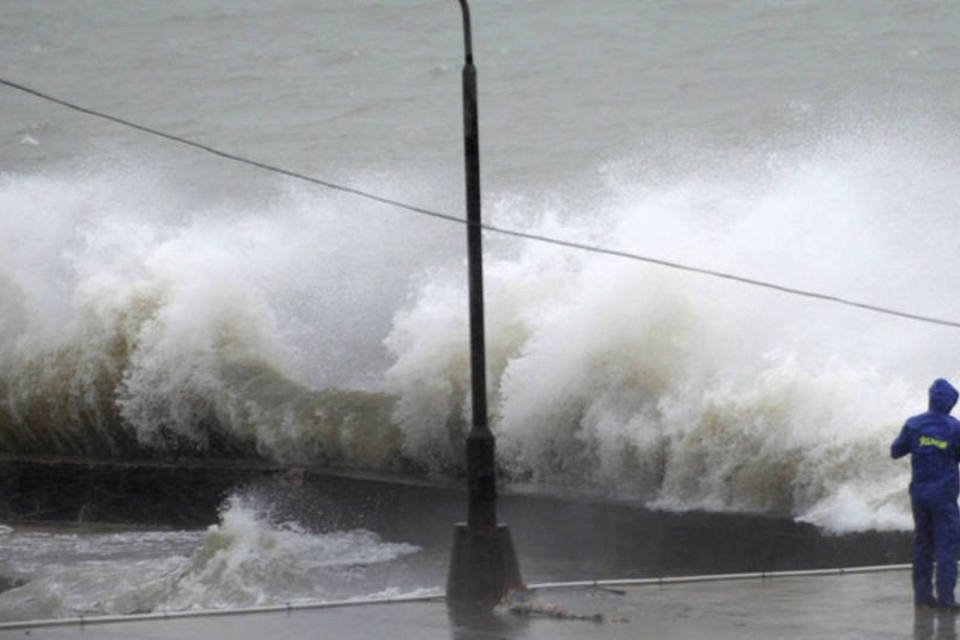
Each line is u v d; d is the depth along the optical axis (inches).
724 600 1919.3
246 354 4104.3
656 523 2785.4
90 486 3432.6
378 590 2253.9
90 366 4148.6
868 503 2753.4
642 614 1822.1
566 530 2738.7
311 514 3009.4
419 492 3223.4
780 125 7308.1
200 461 3833.7
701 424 3088.1
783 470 2945.4
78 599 2206.0
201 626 1774.1
